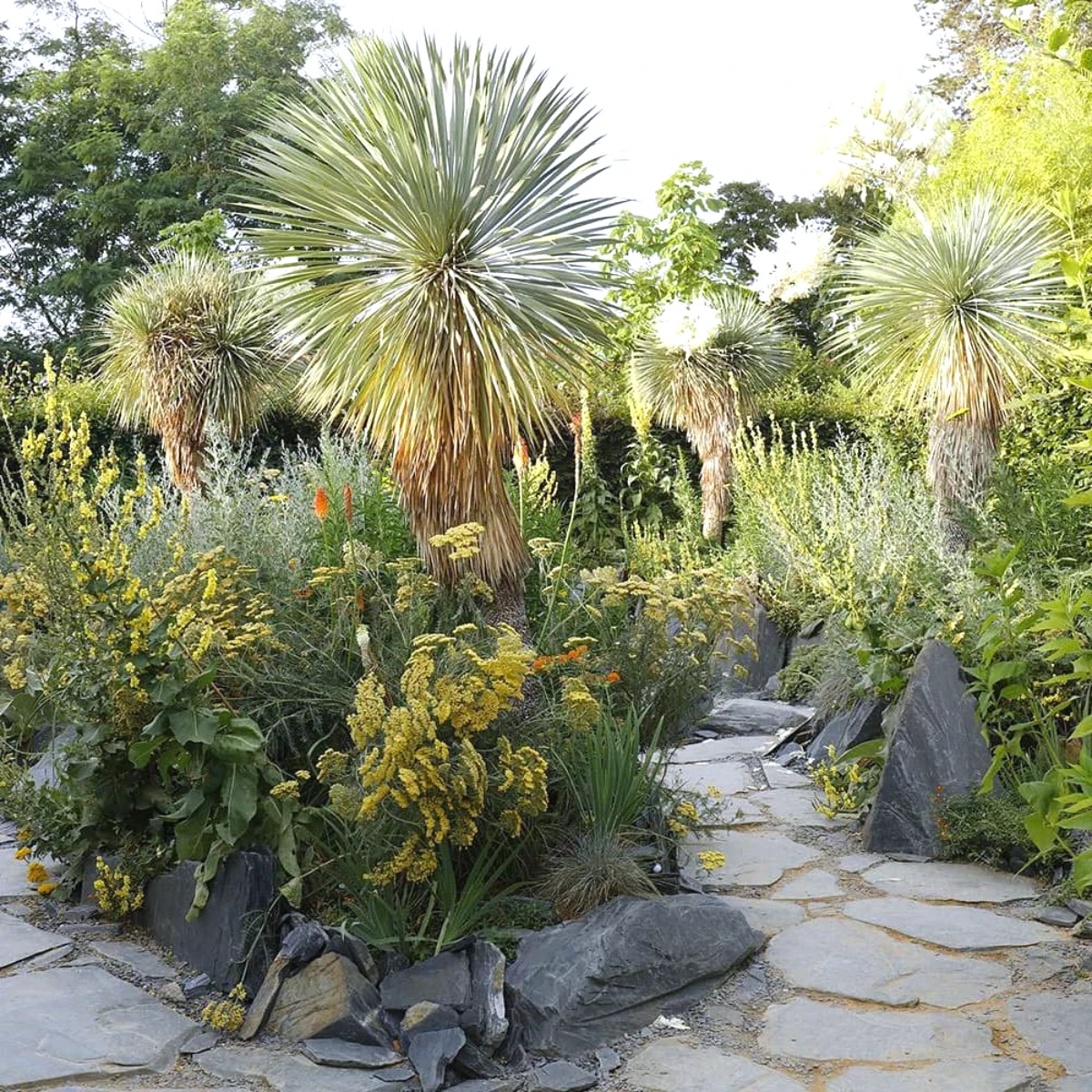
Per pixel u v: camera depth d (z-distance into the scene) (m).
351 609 4.18
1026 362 7.15
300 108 4.71
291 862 3.33
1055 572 5.38
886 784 4.60
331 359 4.50
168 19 20.08
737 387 10.79
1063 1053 2.83
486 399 4.32
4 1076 2.66
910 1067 2.79
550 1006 3.00
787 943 3.59
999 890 4.04
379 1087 2.72
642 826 4.07
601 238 4.59
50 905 3.88
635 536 10.83
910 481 8.74
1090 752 3.46
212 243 12.84
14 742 5.14
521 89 4.61
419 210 4.31
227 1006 3.04
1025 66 9.54
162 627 3.62
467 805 3.29
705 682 4.84
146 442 10.41
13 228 20.58
